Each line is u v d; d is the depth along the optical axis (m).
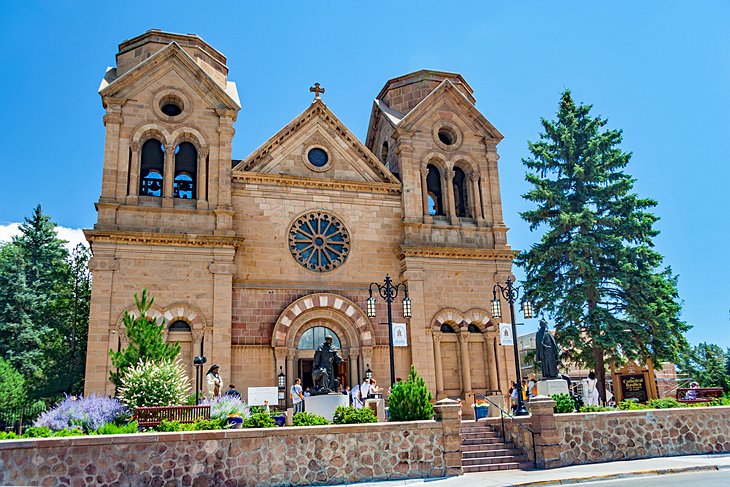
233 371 32.84
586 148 46.72
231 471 19.25
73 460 17.92
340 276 36.19
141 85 35.38
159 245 32.81
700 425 25.48
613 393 48.16
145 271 32.34
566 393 28.41
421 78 42.47
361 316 35.28
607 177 45.78
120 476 18.22
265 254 35.19
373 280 36.72
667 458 23.91
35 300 62.28
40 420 22.61
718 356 68.06
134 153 34.31
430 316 36.56
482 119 41.47
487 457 23.44
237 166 35.97
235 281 34.22
